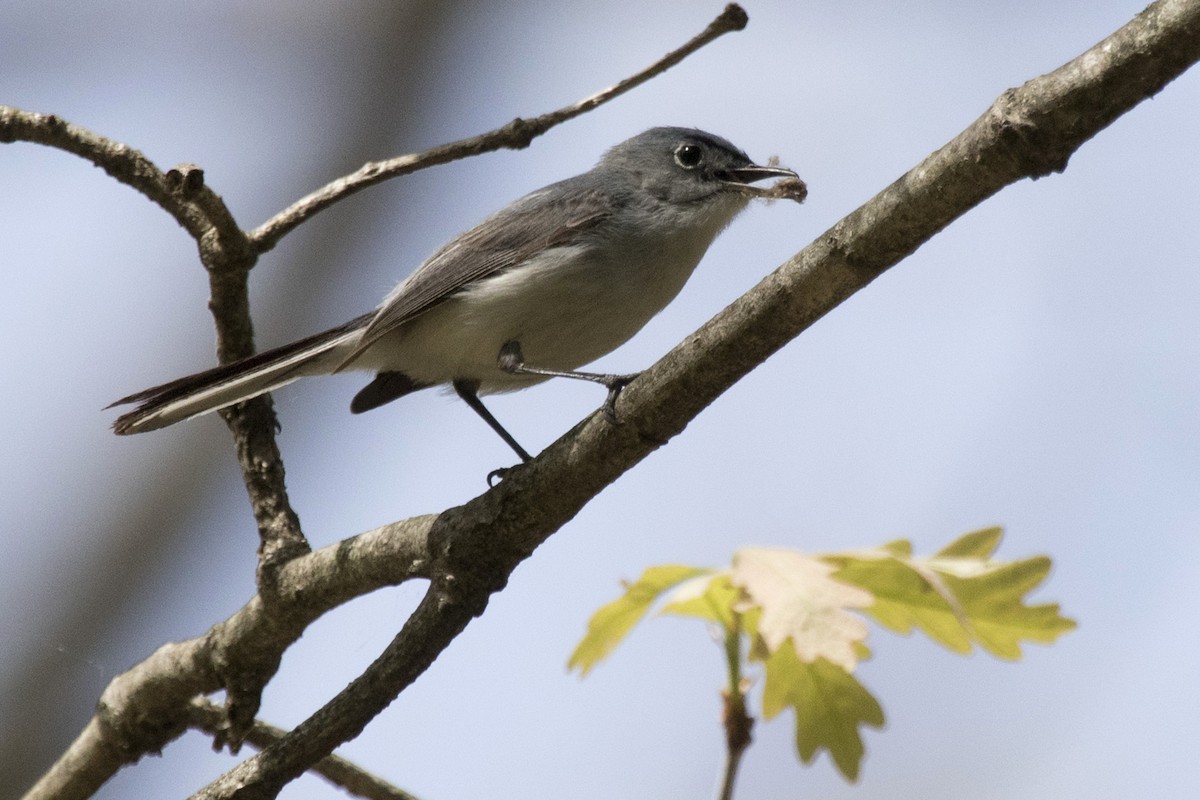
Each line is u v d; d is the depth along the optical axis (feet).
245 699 27.71
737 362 21.56
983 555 19.02
